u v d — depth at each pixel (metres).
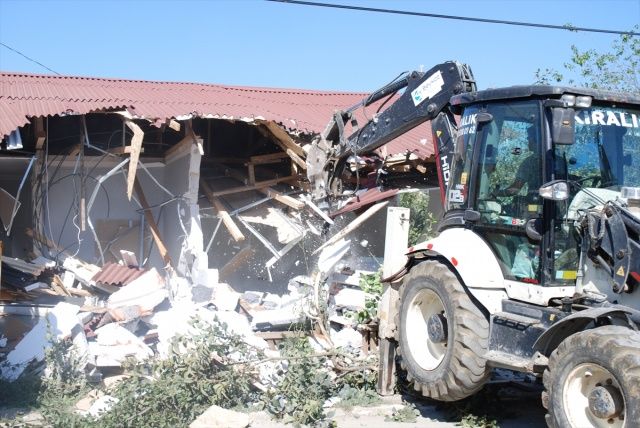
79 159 12.94
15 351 8.27
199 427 6.62
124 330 8.83
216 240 12.93
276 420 7.04
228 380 7.31
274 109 14.34
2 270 9.71
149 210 12.73
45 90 13.54
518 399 7.70
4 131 10.58
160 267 13.50
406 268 7.69
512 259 6.57
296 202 12.13
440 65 8.31
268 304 10.67
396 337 7.67
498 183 6.70
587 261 6.06
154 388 7.01
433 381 6.91
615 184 6.24
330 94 18.58
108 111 11.60
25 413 7.25
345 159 10.34
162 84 16.47
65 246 13.26
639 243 5.62
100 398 7.52
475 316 6.59
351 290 10.52
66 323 8.57
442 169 8.24
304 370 7.50
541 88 6.16
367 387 8.00
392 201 12.90
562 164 6.12
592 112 6.28
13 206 12.48
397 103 9.00
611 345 5.21
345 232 11.34
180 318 9.20
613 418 5.32
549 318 6.00
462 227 7.20
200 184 13.07
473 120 7.11
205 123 14.41
